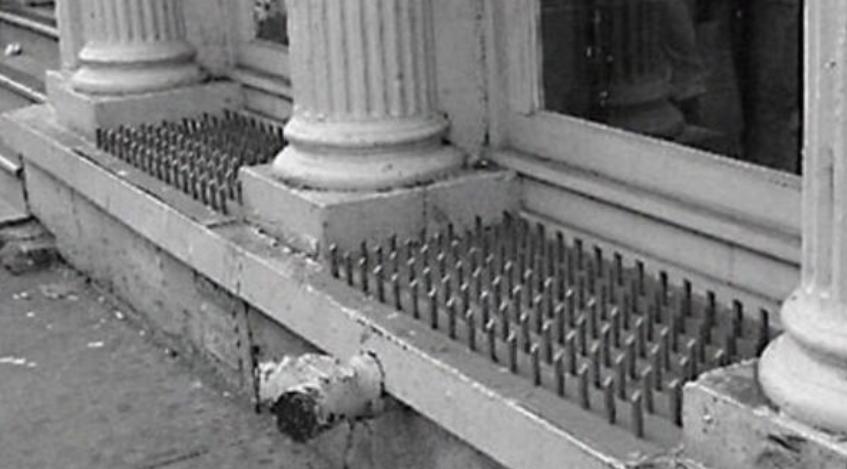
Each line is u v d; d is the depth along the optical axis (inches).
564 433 133.4
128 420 203.5
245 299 193.5
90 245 257.9
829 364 114.9
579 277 172.1
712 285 165.9
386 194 187.0
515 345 150.3
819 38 112.0
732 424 119.6
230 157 225.8
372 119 188.7
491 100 198.8
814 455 113.1
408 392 157.6
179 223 208.4
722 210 166.4
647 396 138.1
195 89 255.9
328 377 161.6
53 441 198.1
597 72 187.2
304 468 185.8
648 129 180.7
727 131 170.6
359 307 168.6
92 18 256.4
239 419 201.0
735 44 170.2
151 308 234.7
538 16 192.5
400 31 187.8
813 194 115.3
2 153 300.5
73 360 227.5
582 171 187.2
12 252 275.9
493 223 193.9
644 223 176.2
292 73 197.0
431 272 176.6
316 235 185.0
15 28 381.7
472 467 153.6
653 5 180.4
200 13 258.5
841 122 111.4
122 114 251.4
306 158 192.2
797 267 154.3
